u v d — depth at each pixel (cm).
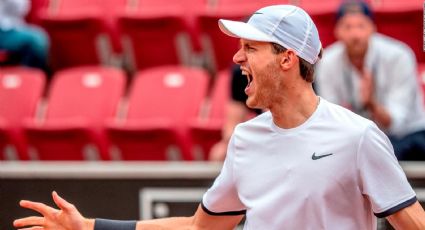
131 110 1923
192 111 1891
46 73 2186
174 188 1484
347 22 1692
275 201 891
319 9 2075
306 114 890
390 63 1716
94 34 2236
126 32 2205
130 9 2269
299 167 882
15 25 2173
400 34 2066
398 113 1681
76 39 2250
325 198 877
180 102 1902
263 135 905
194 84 1916
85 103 1958
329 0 2142
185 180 1483
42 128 1886
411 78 1716
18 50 2139
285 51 884
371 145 867
